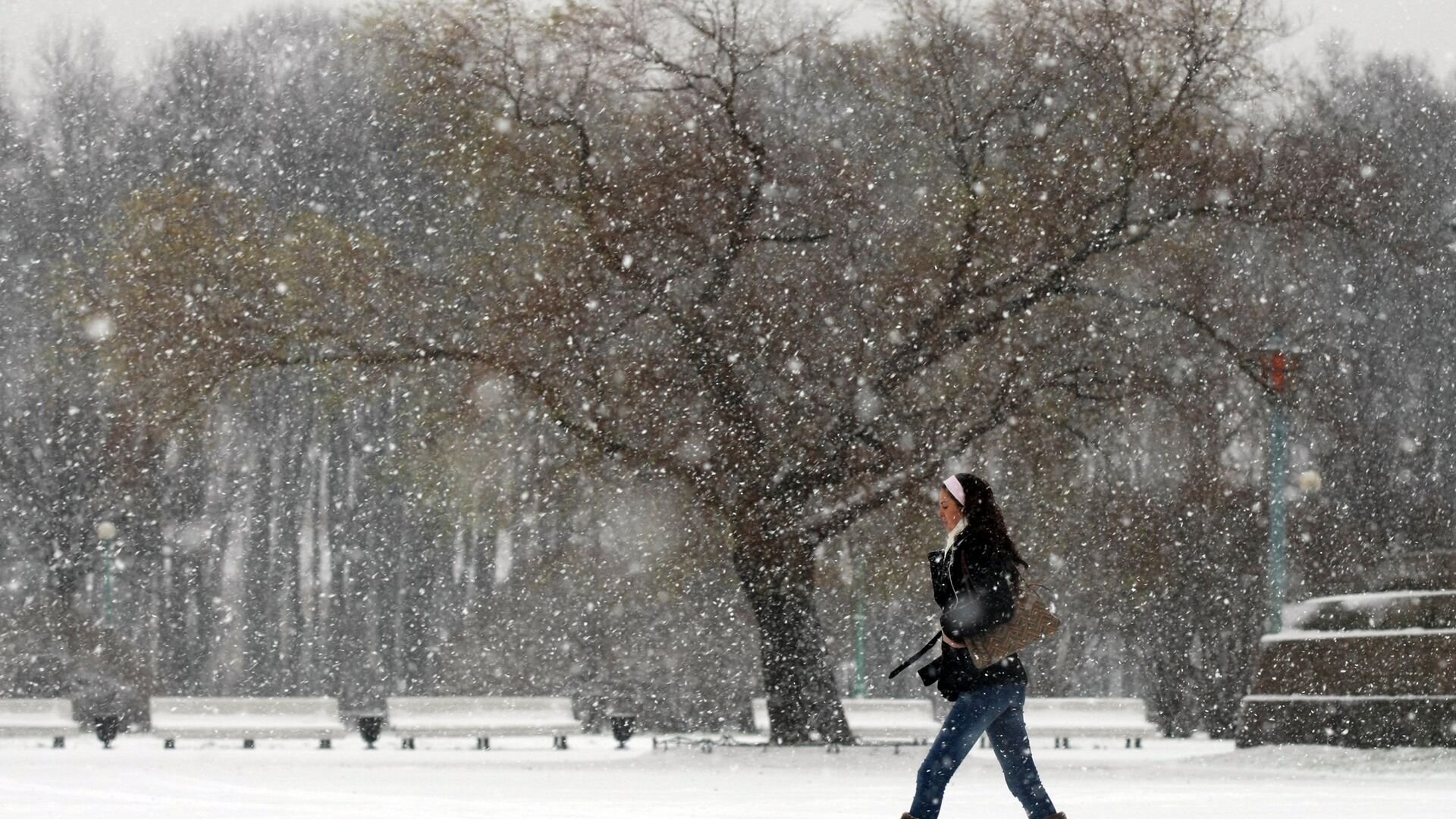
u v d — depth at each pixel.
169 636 188.75
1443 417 147.12
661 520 101.06
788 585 87.75
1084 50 86.19
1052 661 167.38
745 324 85.12
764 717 139.38
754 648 140.38
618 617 145.62
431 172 90.88
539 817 40.94
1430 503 141.38
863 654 126.94
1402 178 94.12
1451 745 73.38
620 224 84.19
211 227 87.06
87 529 171.38
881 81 87.81
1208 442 125.12
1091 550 134.75
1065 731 100.69
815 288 87.00
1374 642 77.81
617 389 85.31
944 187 87.75
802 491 86.00
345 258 86.50
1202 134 86.88
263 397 179.88
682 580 100.75
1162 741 115.81
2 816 39.97
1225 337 91.44
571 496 93.19
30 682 134.12
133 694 134.38
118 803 45.09
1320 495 139.00
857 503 87.06
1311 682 80.12
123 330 85.06
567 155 85.56
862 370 86.00
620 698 134.25
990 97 87.62
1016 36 87.50
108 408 162.88
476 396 85.25
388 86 86.75
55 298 94.69
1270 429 92.62
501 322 84.56
